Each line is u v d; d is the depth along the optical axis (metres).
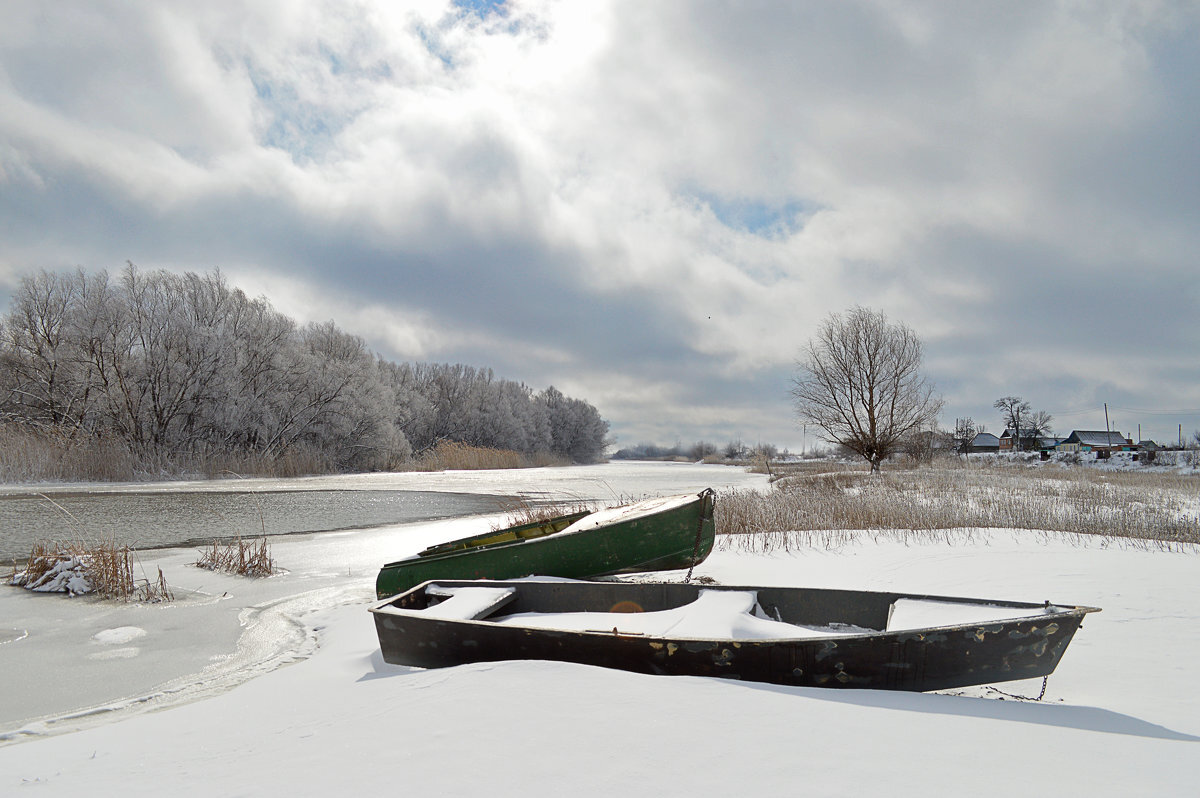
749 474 48.44
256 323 39.25
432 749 2.88
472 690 3.67
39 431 30.86
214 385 35.56
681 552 8.16
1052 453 65.94
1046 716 3.30
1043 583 7.57
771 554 10.34
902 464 39.94
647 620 4.98
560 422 91.94
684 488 29.05
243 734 3.42
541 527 9.74
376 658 5.32
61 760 3.21
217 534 14.59
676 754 2.74
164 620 7.43
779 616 5.32
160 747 3.31
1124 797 2.31
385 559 11.41
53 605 8.13
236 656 6.11
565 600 5.93
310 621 7.28
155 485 28.25
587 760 2.70
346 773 2.68
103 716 4.56
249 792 2.56
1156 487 23.67
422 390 69.94
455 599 5.50
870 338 33.62
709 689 3.62
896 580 8.04
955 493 18.64
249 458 35.53
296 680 4.78
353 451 43.41
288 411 39.94
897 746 2.82
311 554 11.99
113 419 32.66
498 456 55.19
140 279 34.69
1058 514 14.27
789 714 3.23
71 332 32.25
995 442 104.56
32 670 5.75
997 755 2.72
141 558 11.52
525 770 2.62
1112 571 8.23
